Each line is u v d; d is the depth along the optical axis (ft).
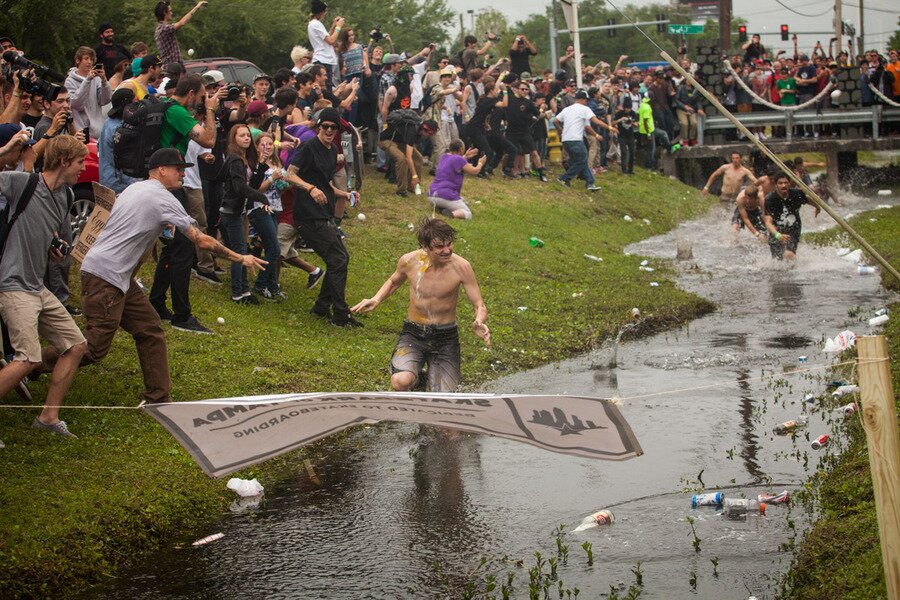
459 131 71.20
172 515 22.62
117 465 23.98
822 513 21.47
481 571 19.83
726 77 94.79
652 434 28.04
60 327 24.18
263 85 45.52
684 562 19.77
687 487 23.95
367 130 63.72
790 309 44.98
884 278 49.67
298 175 37.19
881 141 92.22
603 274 53.31
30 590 18.76
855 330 39.52
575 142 75.36
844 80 92.73
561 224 63.87
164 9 44.55
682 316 44.65
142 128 31.89
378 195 57.82
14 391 26.86
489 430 11.54
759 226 60.29
